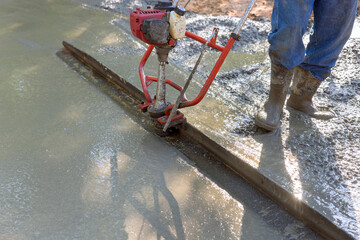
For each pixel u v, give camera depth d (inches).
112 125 93.4
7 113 95.9
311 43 86.6
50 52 132.3
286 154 78.1
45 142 85.7
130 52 128.2
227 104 97.7
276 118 84.7
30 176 75.3
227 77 112.6
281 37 75.7
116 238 62.2
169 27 74.1
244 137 83.9
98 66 119.1
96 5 177.9
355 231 59.4
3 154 81.3
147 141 88.0
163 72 83.4
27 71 118.0
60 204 68.7
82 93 107.5
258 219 67.4
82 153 82.6
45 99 103.2
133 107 101.7
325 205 64.8
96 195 71.1
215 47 81.6
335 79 108.0
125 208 68.4
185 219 66.6
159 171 78.4
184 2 172.6
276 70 81.7
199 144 87.4
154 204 69.6
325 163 75.5
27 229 63.4
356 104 96.5
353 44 125.9
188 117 91.0
